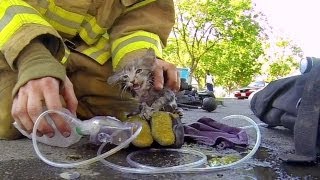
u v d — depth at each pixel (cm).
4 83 62
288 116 73
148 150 58
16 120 52
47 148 58
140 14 70
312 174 49
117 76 60
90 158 52
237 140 64
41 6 65
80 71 70
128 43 65
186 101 142
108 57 70
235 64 742
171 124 59
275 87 78
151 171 48
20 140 64
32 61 51
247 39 720
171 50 702
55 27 68
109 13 68
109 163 50
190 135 66
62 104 53
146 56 59
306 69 67
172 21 72
